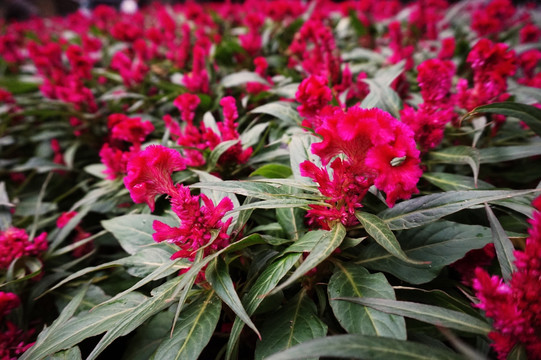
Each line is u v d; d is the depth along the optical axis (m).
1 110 0.67
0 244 0.36
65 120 0.72
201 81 0.53
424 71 0.32
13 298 0.31
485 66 0.35
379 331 0.21
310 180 0.29
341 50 0.78
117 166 0.41
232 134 0.36
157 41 0.75
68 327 0.27
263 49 0.75
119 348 0.36
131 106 0.64
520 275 0.20
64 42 0.92
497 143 0.39
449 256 0.25
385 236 0.21
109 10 1.07
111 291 0.36
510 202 0.27
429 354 0.18
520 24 0.75
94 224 0.54
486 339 0.23
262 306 0.27
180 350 0.23
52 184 0.63
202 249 0.23
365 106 0.36
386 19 0.95
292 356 0.17
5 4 1.86
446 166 0.39
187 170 0.37
